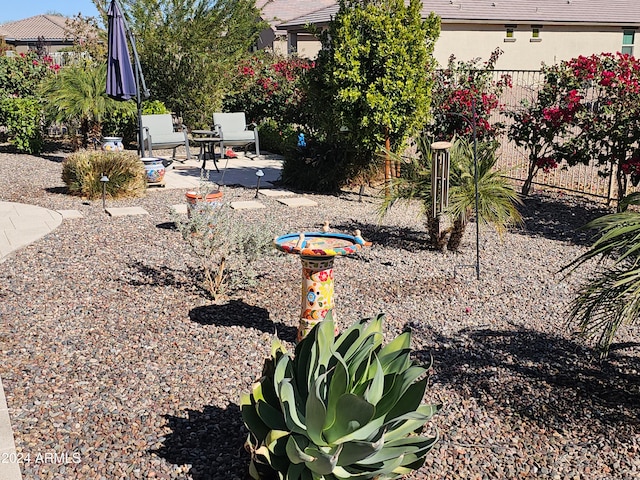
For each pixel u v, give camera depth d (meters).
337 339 3.44
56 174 12.55
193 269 6.84
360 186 11.59
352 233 8.55
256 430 3.23
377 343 3.46
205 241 5.90
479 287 6.57
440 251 7.84
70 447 3.56
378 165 11.22
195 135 18.16
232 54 20.52
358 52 9.94
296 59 19.59
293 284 6.48
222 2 19.97
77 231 8.34
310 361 3.24
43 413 3.90
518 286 6.62
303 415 3.21
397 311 5.84
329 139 11.34
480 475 3.46
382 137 10.38
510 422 4.01
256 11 21.77
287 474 3.03
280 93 16.58
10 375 4.38
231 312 5.68
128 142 16.28
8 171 12.68
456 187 7.39
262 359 4.76
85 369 4.51
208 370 4.55
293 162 11.76
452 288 6.51
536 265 7.38
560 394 4.37
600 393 4.40
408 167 7.97
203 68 18.20
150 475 3.34
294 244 4.84
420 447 3.07
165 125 14.62
